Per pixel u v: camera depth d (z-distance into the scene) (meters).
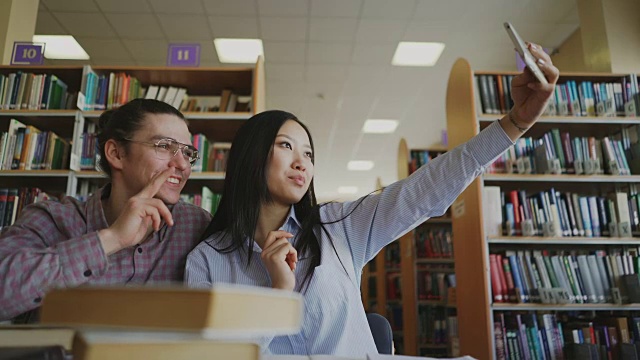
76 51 5.64
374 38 5.29
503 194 3.04
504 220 2.98
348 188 11.85
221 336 0.31
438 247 4.67
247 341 0.37
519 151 3.07
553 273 2.88
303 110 7.26
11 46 3.75
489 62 5.79
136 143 1.18
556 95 3.16
